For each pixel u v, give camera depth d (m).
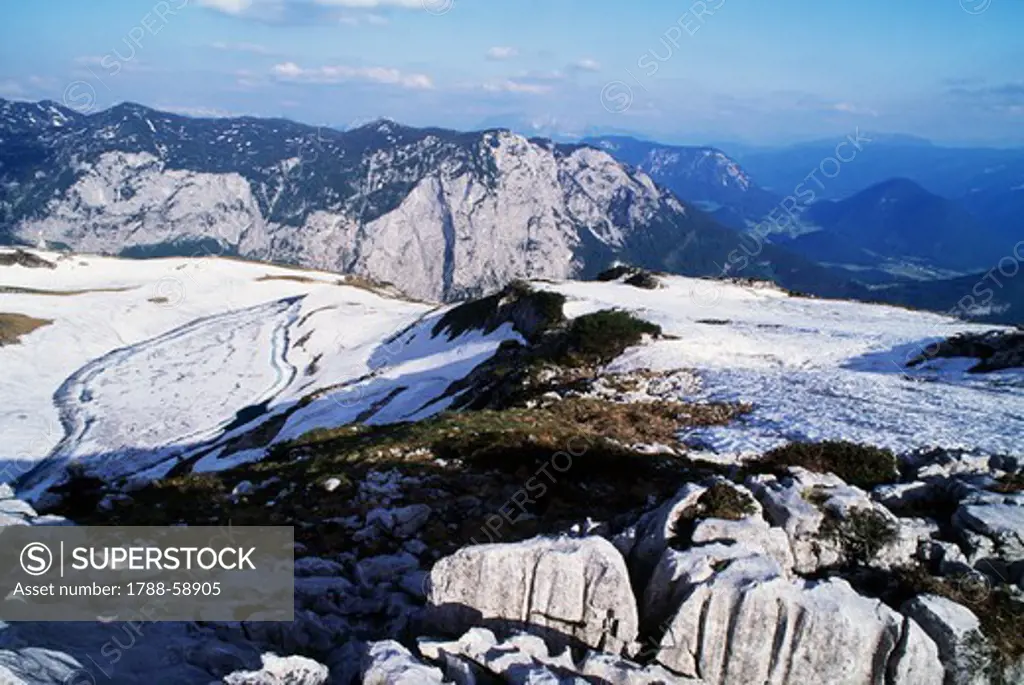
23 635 10.05
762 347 41.50
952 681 9.38
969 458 18.22
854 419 26.14
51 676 8.98
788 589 9.50
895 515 13.60
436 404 50.47
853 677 9.25
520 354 48.16
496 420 26.44
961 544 12.36
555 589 10.25
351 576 14.81
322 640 11.70
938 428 24.58
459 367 61.78
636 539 11.65
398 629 11.65
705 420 26.98
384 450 23.44
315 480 20.77
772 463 21.44
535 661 9.37
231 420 70.38
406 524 17.20
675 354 38.44
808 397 29.86
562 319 53.97
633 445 23.91
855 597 9.62
